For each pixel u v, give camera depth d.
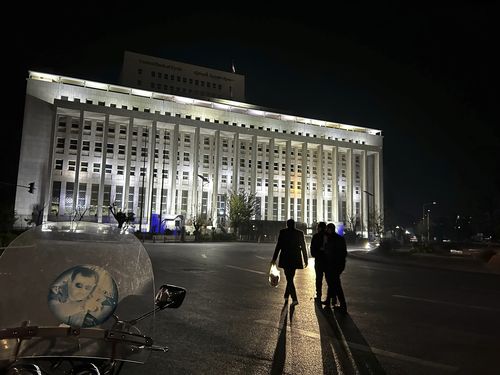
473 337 6.07
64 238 2.45
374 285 11.95
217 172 77.88
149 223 68.69
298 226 64.19
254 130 81.94
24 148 67.00
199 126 76.81
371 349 5.37
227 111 81.62
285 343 5.55
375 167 94.88
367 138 94.75
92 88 71.38
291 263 8.60
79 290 2.36
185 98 80.62
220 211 78.50
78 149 67.31
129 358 2.53
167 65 91.69
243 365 4.61
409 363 4.83
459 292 10.85
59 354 2.31
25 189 66.25
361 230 88.62
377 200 92.75
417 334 6.20
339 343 5.62
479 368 4.69
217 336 5.82
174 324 6.47
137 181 72.56
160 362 4.64
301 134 88.44
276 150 87.69
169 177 75.12
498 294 10.62
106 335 2.41
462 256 24.81
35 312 2.29
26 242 2.38
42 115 68.62
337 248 7.95
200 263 17.38
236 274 13.61
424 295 10.18
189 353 5.00
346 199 91.00
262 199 84.00
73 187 68.19
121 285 2.56
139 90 76.88
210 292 9.72
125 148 73.19
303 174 86.06
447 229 99.75
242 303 8.42
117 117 71.31
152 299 2.75
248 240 58.78
